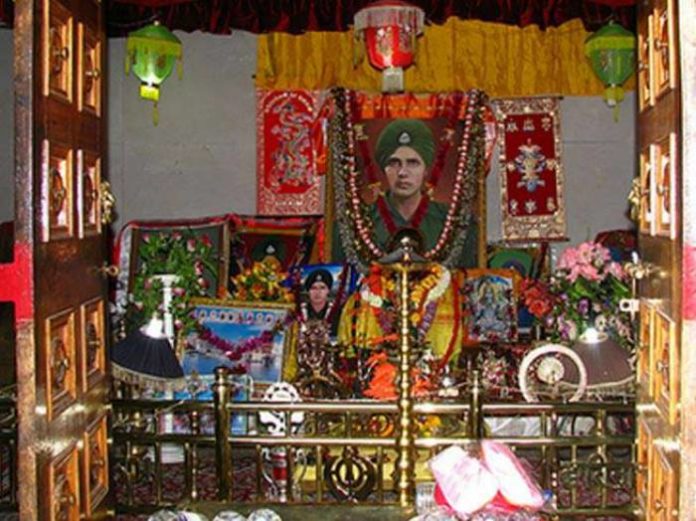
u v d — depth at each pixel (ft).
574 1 20.38
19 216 7.50
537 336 16.96
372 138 22.44
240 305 17.61
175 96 23.80
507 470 8.73
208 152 23.80
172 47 19.95
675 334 7.67
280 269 20.49
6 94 23.13
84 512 8.98
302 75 22.91
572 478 11.99
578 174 23.43
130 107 23.76
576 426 15.69
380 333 17.04
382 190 22.26
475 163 22.34
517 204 22.97
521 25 20.89
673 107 7.79
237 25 21.09
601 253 15.25
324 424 14.32
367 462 12.21
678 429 7.57
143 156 23.84
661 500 8.35
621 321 14.61
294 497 13.32
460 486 8.60
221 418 11.78
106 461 9.95
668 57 8.09
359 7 20.74
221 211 23.79
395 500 13.12
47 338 7.82
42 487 7.65
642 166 9.41
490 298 19.76
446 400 12.81
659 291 8.47
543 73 22.72
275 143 23.17
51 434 7.93
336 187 22.22
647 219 9.14
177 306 16.78
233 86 23.75
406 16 18.84
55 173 8.27
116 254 21.31
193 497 11.98
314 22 20.94
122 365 12.04
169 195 23.88
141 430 12.42
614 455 15.31
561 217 22.98
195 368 17.02
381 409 11.80
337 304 19.66
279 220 22.33
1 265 7.52
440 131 22.40
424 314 17.48
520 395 15.65
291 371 17.08
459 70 22.65
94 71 9.60
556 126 22.99
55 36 8.26
